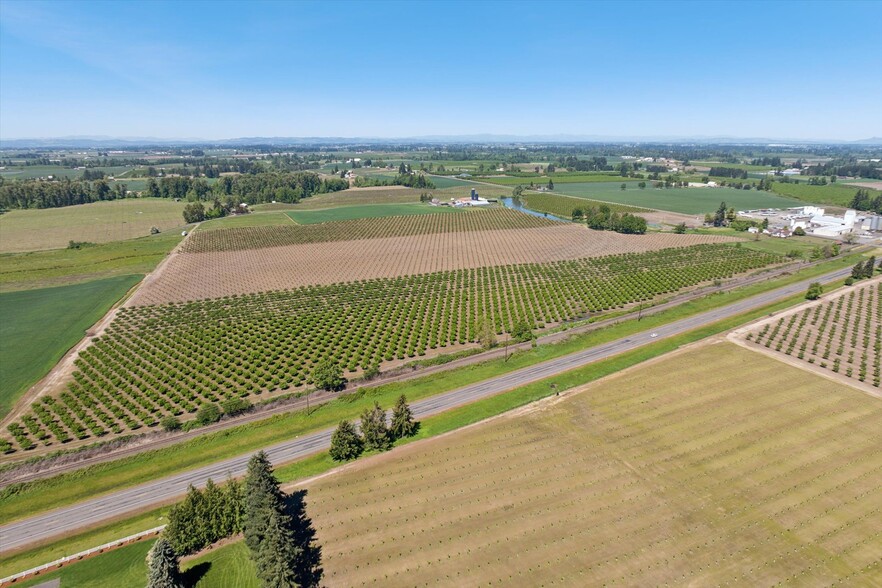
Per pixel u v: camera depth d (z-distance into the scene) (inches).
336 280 6727.4
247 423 3408.0
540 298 5861.2
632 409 3430.1
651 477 2755.9
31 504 2709.2
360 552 2306.8
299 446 3166.8
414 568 2215.8
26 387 3959.2
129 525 2549.2
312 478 2837.1
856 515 2469.2
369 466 2923.2
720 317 5118.1
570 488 2684.5
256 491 2317.9
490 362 4239.7
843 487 2657.5
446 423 3336.6
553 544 2325.3
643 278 6525.6
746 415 3336.6
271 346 4650.6
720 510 2511.1
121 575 2239.2
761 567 2186.3
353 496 2677.2
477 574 2180.1
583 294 5994.1
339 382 3865.7
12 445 3238.2
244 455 3095.5
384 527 2454.5
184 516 2331.4
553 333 4867.1
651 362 4128.9
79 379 4018.2
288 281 6697.8
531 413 3417.8
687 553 2258.9
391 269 7214.6
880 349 4247.0
